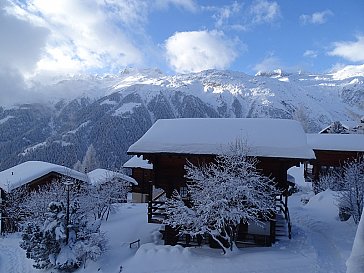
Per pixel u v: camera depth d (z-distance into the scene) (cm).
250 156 1777
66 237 1856
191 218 1711
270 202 1759
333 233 2030
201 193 1714
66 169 3303
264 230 1947
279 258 1639
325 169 3497
